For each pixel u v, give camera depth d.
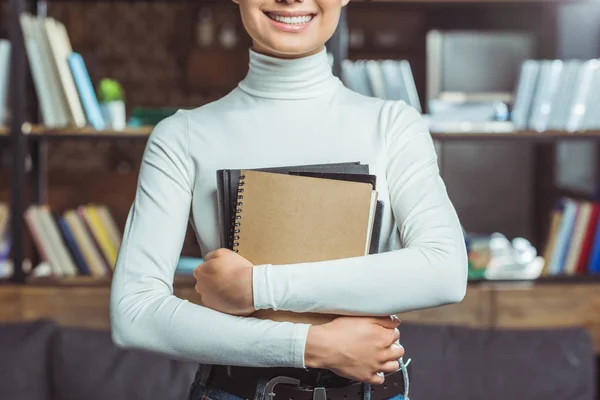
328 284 1.35
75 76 3.40
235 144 1.50
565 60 3.90
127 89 7.57
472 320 3.38
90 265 3.49
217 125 1.52
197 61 7.12
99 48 7.54
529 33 3.90
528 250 3.77
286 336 1.34
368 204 1.39
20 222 3.39
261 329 1.35
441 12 3.93
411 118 1.53
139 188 1.51
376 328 1.37
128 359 3.08
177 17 7.53
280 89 1.52
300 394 1.44
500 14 3.89
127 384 3.04
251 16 1.48
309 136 1.50
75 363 3.08
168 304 1.40
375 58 5.73
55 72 3.36
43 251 3.47
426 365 2.97
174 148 1.51
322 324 1.38
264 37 1.48
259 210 1.41
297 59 1.51
